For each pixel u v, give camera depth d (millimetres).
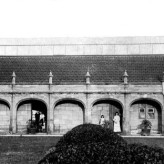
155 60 46094
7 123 40219
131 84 39594
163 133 38750
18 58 46875
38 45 54875
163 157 9680
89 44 54500
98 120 40406
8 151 23375
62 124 40406
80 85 39844
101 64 45344
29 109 40562
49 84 39875
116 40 54375
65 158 10133
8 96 39938
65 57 47062
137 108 40438
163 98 39281
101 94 39750
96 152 10203
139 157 9750
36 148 24984
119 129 38844
